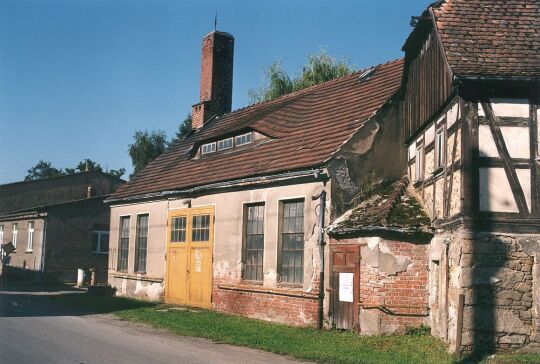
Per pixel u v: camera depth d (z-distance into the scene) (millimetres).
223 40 27531
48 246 31375
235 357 10078
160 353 10211
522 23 11766
